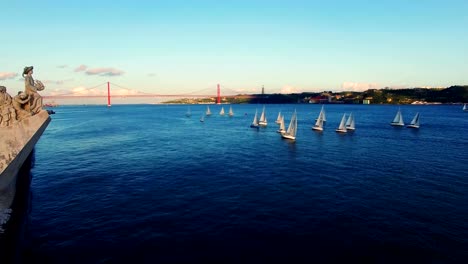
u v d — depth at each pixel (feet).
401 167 187.32
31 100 84.07
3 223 81.15
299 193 135.13
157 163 198.90
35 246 86.43
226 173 171.94
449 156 224.12
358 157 220.64
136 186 145.79
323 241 90.84
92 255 81.97
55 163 198.18
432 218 107.65
